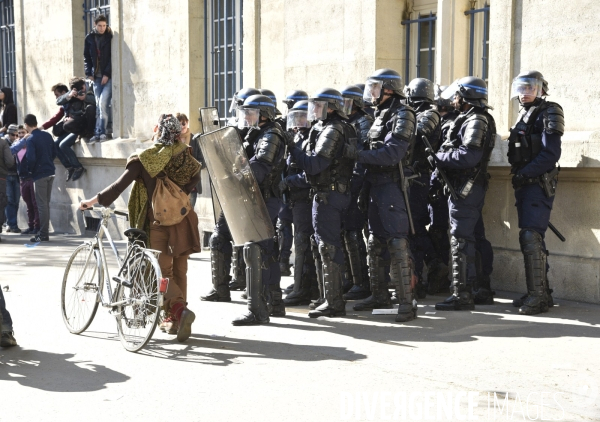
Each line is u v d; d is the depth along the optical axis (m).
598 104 7.06
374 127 6.42
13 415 4.26
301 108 6.84
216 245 7.36
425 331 6.09
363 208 6.78
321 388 4.67
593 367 5.05
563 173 7.23
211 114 6.47
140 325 5.54
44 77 15.29
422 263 7.57
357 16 9.30
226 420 4.15
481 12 8.39
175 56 12.14
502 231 7.80
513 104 7.73
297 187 7.19
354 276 7.43
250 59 10.80
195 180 6.00
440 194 7.34
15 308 7.05
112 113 13.50
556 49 7.36
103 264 5.93
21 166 13.31
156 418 4.19
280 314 6.77
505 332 6.02
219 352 5.52
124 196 12.88
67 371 5.08
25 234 13.72
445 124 7.13
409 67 9.22
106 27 13.40
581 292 7.19
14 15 16.05
